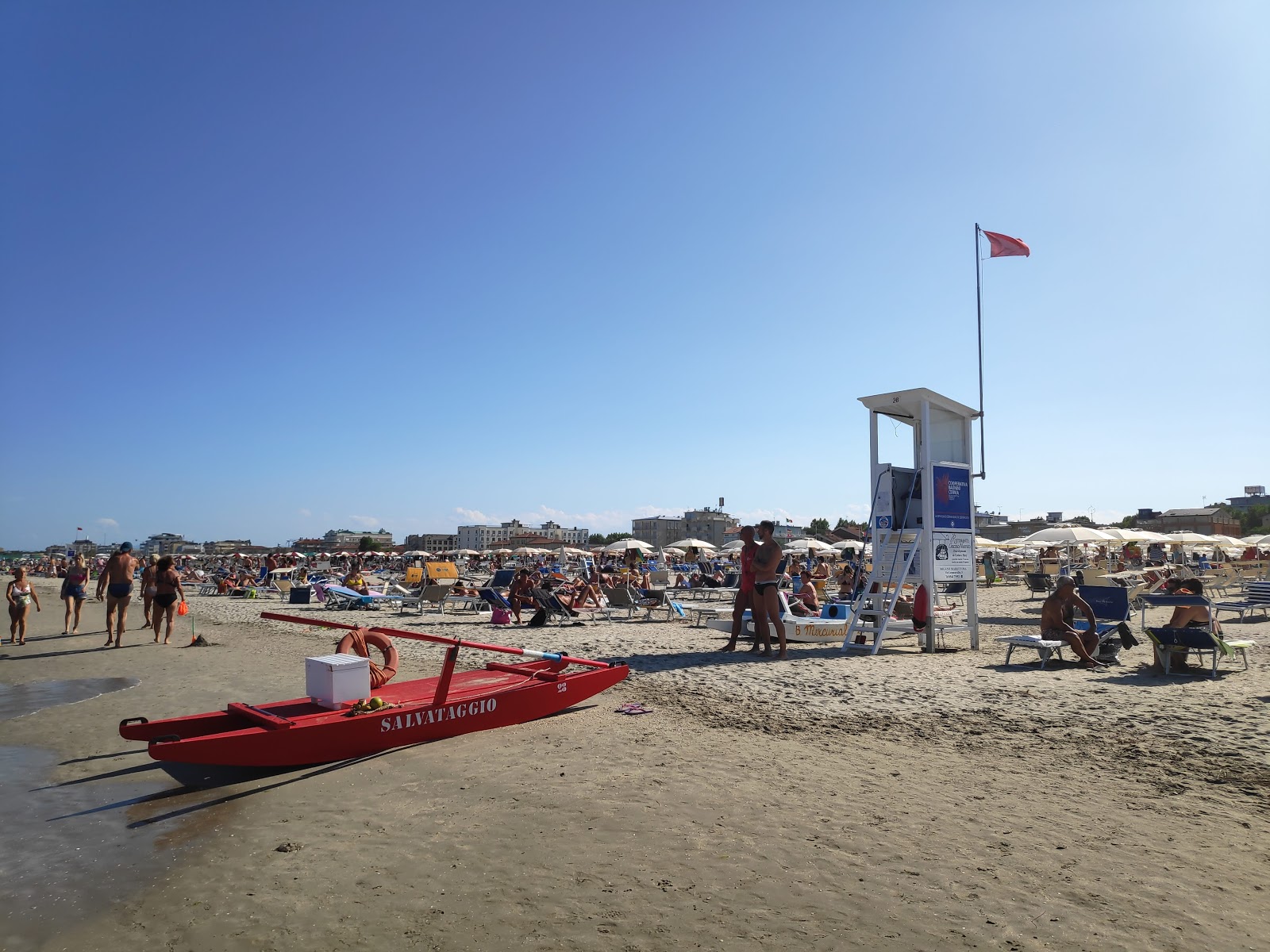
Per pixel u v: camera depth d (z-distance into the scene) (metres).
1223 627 14.63
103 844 4.70
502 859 4.28
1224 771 5.64
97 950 3.44
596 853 4.33
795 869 4.05
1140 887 3.80
